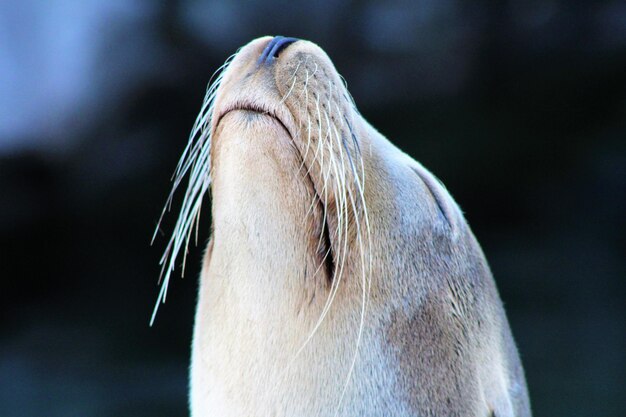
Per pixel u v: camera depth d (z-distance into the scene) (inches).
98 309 2448.3
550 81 2583.7
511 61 2534.5
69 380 1940.2
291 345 513.3
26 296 2466.8
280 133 490.6
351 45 2417.6
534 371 1925.4
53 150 2287.2
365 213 490.9
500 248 2775.6
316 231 508.4
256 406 521.3
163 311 2448.3
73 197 2394.2
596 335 2135.8
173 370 2052.2
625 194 2711.6
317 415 514.0
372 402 519.5
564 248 2738.7
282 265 505.0
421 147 2664.9
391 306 533.0
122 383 1935.3
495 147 2709.2
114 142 2326.5
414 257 551.8
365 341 521.0
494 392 585.9
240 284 514.3
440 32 2447.1
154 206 2434.8
